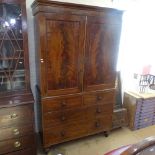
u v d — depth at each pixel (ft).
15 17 5.41
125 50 8.71
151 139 3.20
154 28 9.04
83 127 7.15
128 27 8.48
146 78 9.12
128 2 8.18
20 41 5.62
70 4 5.41
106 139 7.79
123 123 8.46
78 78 6.41
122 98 9.18
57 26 5.53
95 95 6.97
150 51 9.28
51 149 7.00
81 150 7.02
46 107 6.12
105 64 6.82
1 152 5.59
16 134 5.65
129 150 2.90
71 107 6.59
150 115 8.89
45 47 5.55
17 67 5.80
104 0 7.72
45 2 5.08
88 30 6.05
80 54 6.17
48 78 5.90
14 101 5.48
